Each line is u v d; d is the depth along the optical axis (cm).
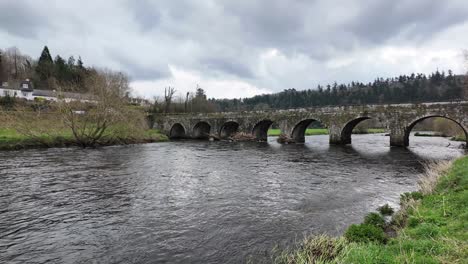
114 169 2319
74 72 10569
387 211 1244
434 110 3153
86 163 2600
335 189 1680
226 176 2064
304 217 1219
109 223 1170
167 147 4181
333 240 870
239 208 1348
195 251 927
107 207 1367
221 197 1530
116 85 4931
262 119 4966
